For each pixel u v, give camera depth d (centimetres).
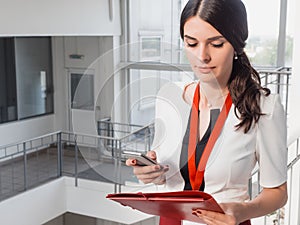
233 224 86
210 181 102
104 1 620
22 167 589
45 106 684
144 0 630
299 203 274
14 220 474
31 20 504
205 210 87
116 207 499
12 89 626
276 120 102
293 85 283
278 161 103
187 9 90
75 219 630
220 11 87
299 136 274
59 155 555
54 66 688
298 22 277
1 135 607
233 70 102
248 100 100
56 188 529
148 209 97
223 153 101
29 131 655
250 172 106
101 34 617
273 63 557
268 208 100
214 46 90
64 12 551
